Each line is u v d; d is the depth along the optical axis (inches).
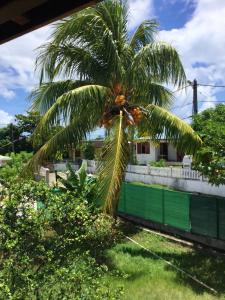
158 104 577.9
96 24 518.3
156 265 449.1
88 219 261.0
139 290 370.0
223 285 389.1
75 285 225.0
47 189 254.1
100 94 497.7
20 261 224.1
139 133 560.1
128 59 553.0
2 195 250.8
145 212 650.2
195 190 852.0
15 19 116.7
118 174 430.0
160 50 513.3
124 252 495.5
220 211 502.0
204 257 480.7
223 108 482.6
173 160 1611.7
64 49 534.6
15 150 2113.7
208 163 443.2
